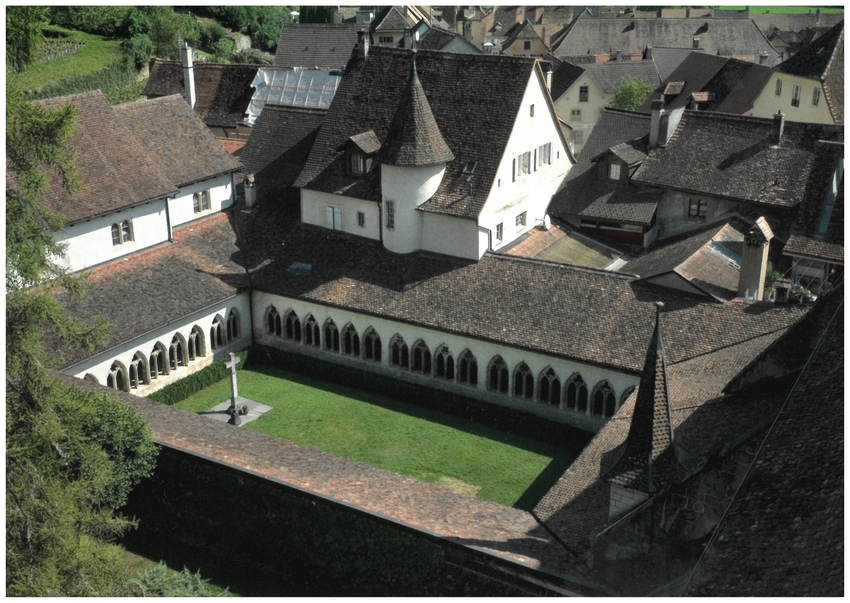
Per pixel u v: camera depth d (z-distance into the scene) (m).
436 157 58.38
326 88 98.81
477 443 52.59
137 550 43.97
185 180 63.06
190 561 43.09
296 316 62.00
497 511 40.16
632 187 68.12
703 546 31.91
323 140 65.12
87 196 55.88
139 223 59.53
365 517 38.75
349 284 60.25
